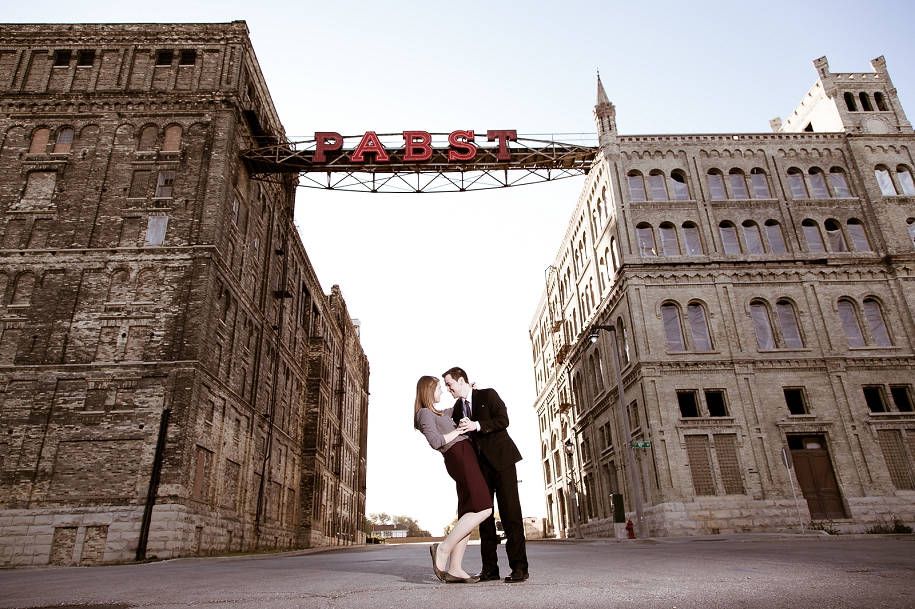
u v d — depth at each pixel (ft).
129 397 77.36
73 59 99.45
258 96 111.75
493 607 11.38
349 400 212.84
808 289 104.01
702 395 95.30
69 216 88.02
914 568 18.26
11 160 91.50
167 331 81.25
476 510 16.21
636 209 108.68
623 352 106.93
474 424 16.88
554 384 169.07
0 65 97.86
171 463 73.87
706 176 112.68
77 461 74.28
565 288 155.02
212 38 101.81
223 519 86.43
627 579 15.99
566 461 153.17
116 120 94.89
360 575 20.90
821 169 114.93
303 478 142.61
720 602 11.54
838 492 91.50
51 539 70.49
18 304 82.58
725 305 101.55
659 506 88.22
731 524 87.15
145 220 88.33
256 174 107.24
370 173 110.11
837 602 11.37
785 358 98.27
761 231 108.88
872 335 102.89
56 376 78.07
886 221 110.22
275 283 121.08
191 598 14.75
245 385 100.01
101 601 15.05
